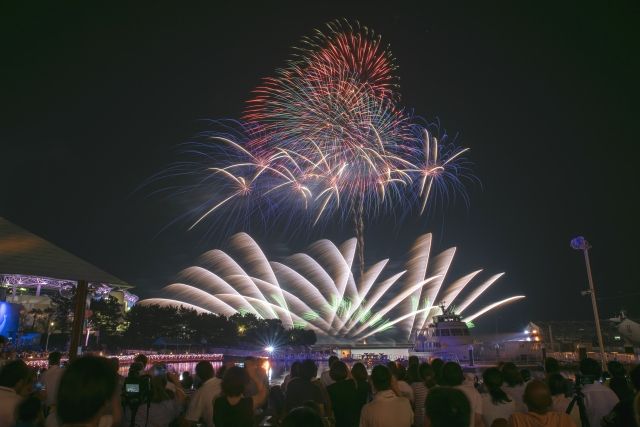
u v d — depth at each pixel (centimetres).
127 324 10862
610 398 747
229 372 639
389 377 698
